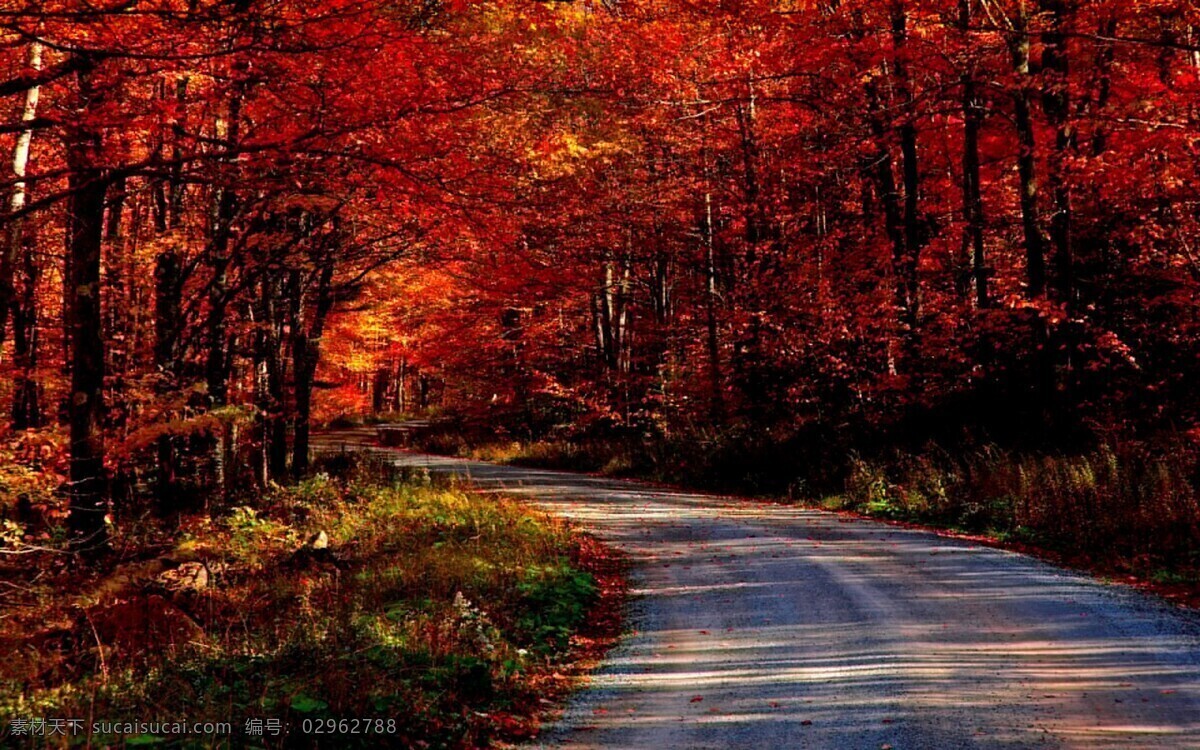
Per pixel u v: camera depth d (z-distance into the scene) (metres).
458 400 47.44
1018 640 7.88
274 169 9.38
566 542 13.88
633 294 34.88
